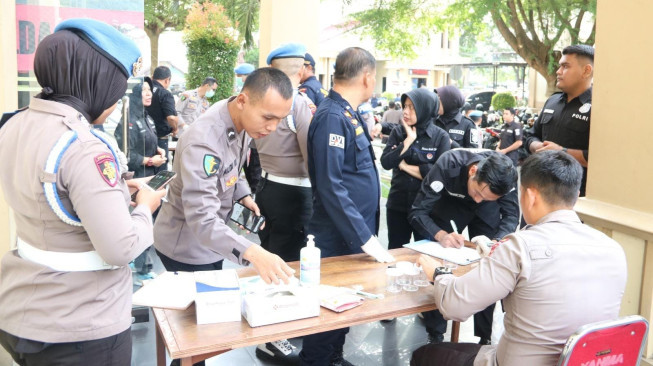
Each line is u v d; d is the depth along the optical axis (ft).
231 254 6.51
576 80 10.44
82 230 4.56
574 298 5.43
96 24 4.65
